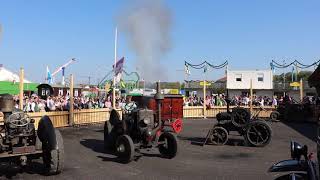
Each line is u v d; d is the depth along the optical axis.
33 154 8.13
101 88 40.31
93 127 19.22
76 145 12.81
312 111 23.98
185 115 27.52
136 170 8.81
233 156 10.97
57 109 19.62
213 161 10.10
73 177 8.04
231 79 63.00
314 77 15.71
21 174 8.26
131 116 10.40
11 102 8.19
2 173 8.35
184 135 16.20
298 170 5.19
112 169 8.91
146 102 12.02
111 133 11.46
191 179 7.94
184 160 10.17
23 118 8.05
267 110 28.00
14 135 7.91
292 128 20.23
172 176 8.21
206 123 22.95
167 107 19.02
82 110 20.45
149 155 10.81
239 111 13.15
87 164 9.50
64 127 19.08
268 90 61.03
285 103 26.19
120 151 9.71
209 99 29.05
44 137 8.14
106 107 23.09
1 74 30.83
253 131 12.96
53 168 8.02
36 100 18.41
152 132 9.98
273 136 16.34
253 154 11.36
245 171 8.77
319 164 5.12
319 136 5.23
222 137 13.18
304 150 5.27
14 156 7.83
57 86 34.84
